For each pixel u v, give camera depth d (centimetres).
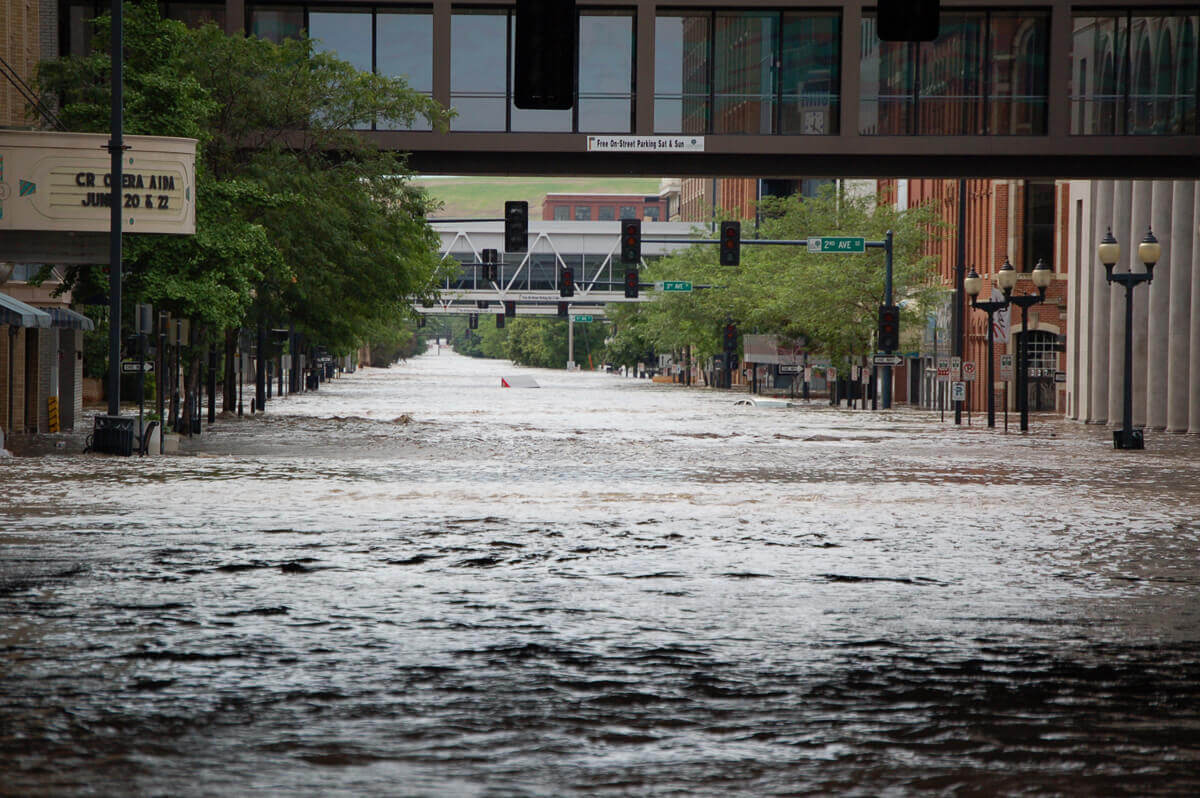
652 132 15025
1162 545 6222
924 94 15475
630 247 19525
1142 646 3972
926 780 2653
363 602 4575
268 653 3762
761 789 2589
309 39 15512
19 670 3534
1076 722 3109
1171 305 18600
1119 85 16050
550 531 6556
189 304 12794
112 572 5166
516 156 15538
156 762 2731
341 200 15800
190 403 14938
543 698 3284
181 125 12631
